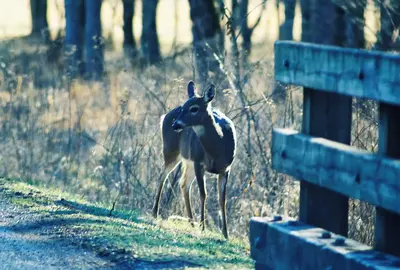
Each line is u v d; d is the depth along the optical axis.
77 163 18.16
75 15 41.84
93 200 15.75
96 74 32.47
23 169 17.84
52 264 9.37
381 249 7.87
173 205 15.88
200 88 19.83
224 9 17.42
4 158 18.48
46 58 27.88
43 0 49.78
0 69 26.86
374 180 7.53
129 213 13.30
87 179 17.66
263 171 15.24
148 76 25.41
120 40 50.62
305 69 8.51
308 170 8.49
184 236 11.62
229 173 15.71
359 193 7.73
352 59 7.77
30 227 11.01
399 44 17.22
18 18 64.38
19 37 46.38
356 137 13.45
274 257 8.95
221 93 17.94
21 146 18.89
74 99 24.75
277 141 9.06
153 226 12.27
